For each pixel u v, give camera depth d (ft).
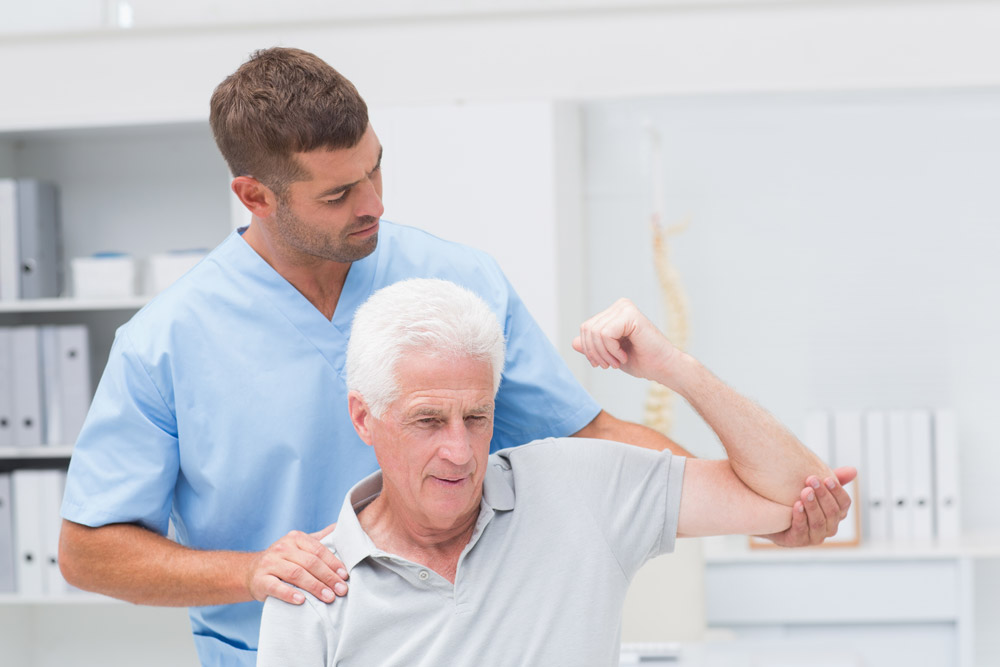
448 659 4.69
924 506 13.28
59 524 12.67
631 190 14.16
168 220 14.02
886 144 13.89
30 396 12.64
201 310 6.00
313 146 5.17
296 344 6.02
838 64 12.71
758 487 5.18
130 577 5.78
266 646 4.76
